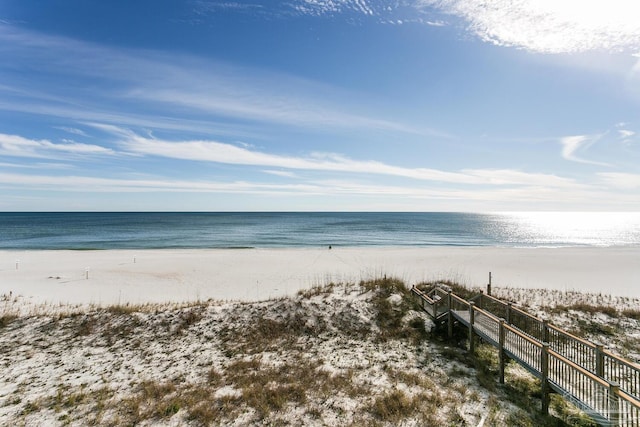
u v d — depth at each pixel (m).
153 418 7.62
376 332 12.97
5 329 12.87
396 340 12.40
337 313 14.25
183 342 12.21
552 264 32.72
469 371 10.12
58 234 67.19
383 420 7.54
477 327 10.98
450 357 11.08
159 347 11.82
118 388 9.08
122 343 12.08
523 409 8.04
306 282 24.03
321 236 65.69
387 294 16.14
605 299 18.73
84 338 12.36
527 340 8.56
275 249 43.94
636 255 39.41
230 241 55.75
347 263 32.62
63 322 13.45
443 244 54.16
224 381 9.41
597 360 8.36
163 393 8.70
